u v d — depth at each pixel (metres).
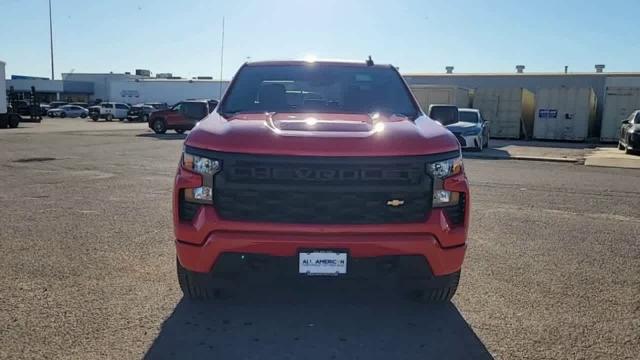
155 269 5.04
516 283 4.86
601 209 8.55
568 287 4.78
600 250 6.04
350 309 4.19
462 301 4.40
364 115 4.43
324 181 3.47
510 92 29.88
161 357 3.36
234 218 3.51
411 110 4.73
